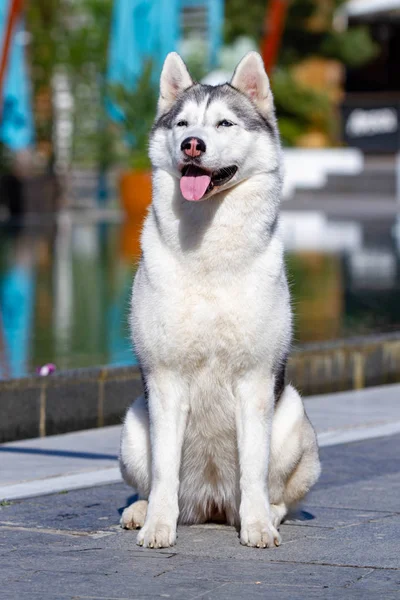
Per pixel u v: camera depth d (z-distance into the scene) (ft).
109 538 21.50
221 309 20.90
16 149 118.83
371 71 175.11
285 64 173.47
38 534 21.67
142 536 21.04
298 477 22.79
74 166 140.77
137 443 22.49
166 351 21.15
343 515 23.52
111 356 39.06
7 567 19.40
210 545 21.20
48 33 138.21
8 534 21.62
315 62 184.75
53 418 31.07
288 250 79.82
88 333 44.96
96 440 30.32
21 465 27.35
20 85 113.29
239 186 21.27
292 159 142.10
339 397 37.22
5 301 54.65
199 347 21.06
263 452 21.38
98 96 136.56
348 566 19.62
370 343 39.45
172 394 21.43
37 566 19.49
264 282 21.09
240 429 21.48
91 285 61.05
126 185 112.47
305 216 111.86
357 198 135.64
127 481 23.12
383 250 79.97
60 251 79.10
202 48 123.03
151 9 116.47
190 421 21.83
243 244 21.03
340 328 47.06
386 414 34.45
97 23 139.74
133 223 105.70
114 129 134.31
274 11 100.22
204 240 20.95
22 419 30.37
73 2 142.82
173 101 22.91
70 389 31.45
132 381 33.06
